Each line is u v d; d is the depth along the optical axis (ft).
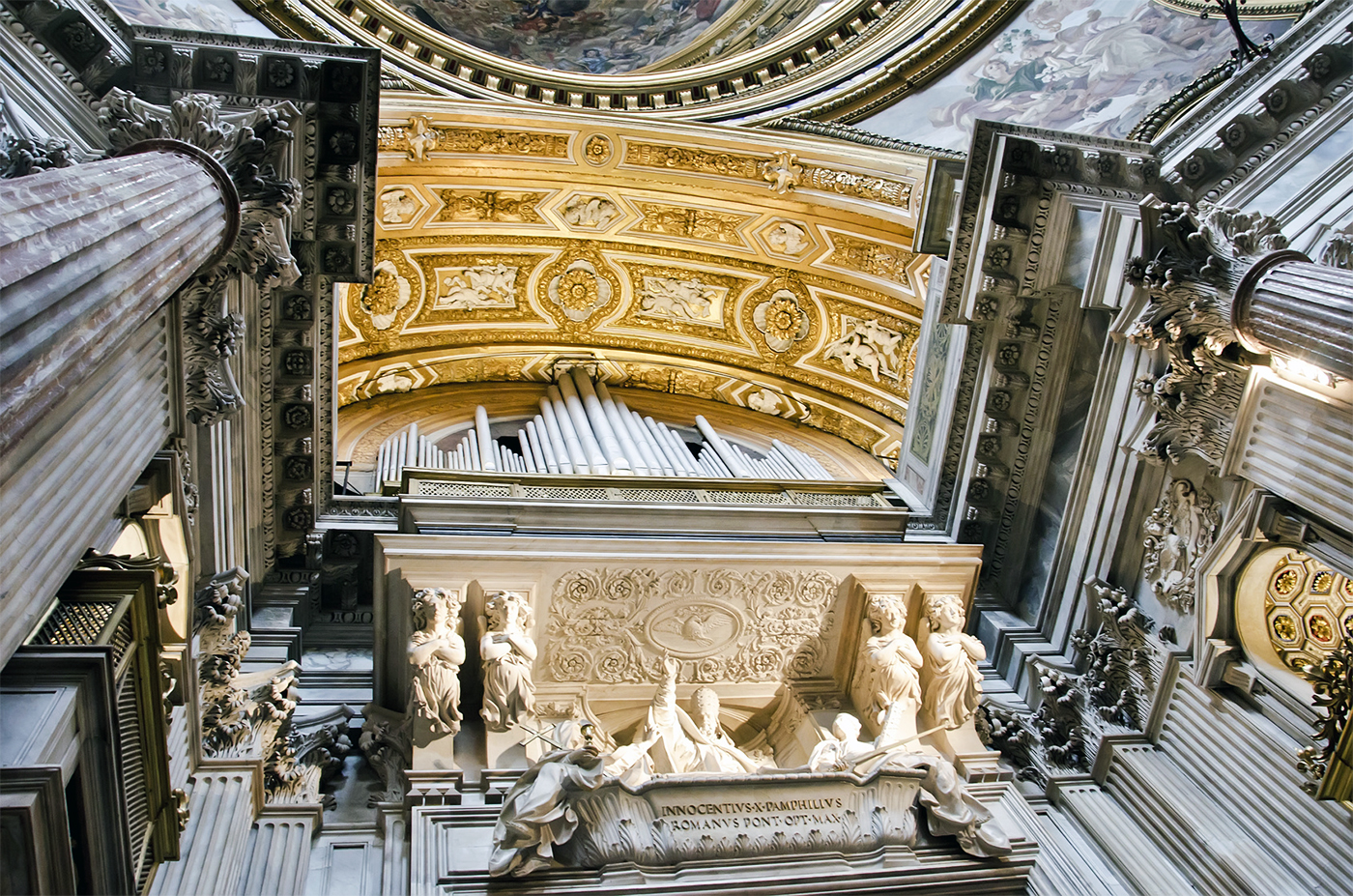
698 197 50.37
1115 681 33.76
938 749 31.78
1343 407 25.21
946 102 47.78
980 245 35.27
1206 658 31.12
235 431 31.91
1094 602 34.68
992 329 37.29
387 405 50.98
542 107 47.75
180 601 26.08
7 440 14.10
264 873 24.94
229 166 25.29
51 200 17.35
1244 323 26.18
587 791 25.95
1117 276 32.40
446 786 27.45
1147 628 33.22
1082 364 36.29
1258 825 28.14
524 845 24.81
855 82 50.47
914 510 40.63
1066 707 33.73
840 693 33.91
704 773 27.81
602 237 52.21
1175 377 29.73
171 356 24.39
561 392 53.31
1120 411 33.96
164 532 25.94
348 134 30.83
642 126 48.08
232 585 29.66
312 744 30.07
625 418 51.65
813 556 33.50
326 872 25.86
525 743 28.68
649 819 26.30
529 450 47.50
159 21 35.27
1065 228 34.37
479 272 51.98
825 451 51.90
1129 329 31.19
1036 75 45.75
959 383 38.52
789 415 54.29
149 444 22.89
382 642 31.27
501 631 30.14
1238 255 27.37
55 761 17.52
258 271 26.08
